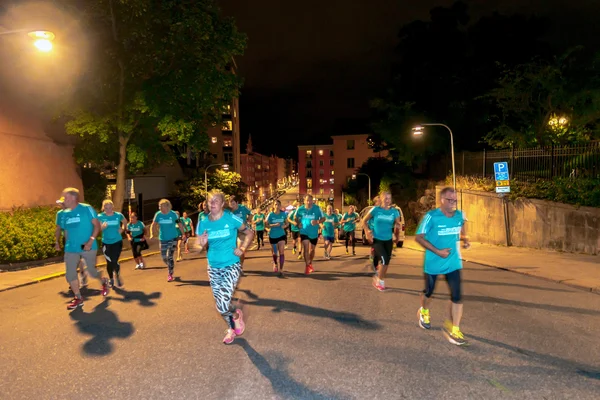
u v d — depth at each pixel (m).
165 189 45.25
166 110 18.75
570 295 7.68
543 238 15.07
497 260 12.41
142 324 5.98
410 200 35.84
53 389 3.99
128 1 17.16
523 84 22.31
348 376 4.16
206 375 4.22
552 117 21.27
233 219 5.24
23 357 4.80
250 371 4.30
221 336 5.39
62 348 5.06
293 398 3.74
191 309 6.76
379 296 7.55
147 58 18.34
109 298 7.68
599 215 12.51
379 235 8.04
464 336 5.31
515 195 16.77
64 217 6.97
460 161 25.27
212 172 52.50
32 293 8.39
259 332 5.51
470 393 3.80
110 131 19.36
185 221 18.61
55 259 13.38
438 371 4.26
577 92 19.64
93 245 7.17
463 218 5.24
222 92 20.28
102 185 25.17
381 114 34.00
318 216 10.12
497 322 5.92
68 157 19.53
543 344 5.02
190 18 18.17
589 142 13.99
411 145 29.97
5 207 15.12
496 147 23.81
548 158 16.14
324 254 15.29
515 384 3.97
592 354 4.72
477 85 29.62
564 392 3.82
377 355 4.68
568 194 14.05
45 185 17.59
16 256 11.62
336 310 6.57
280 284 8.75
